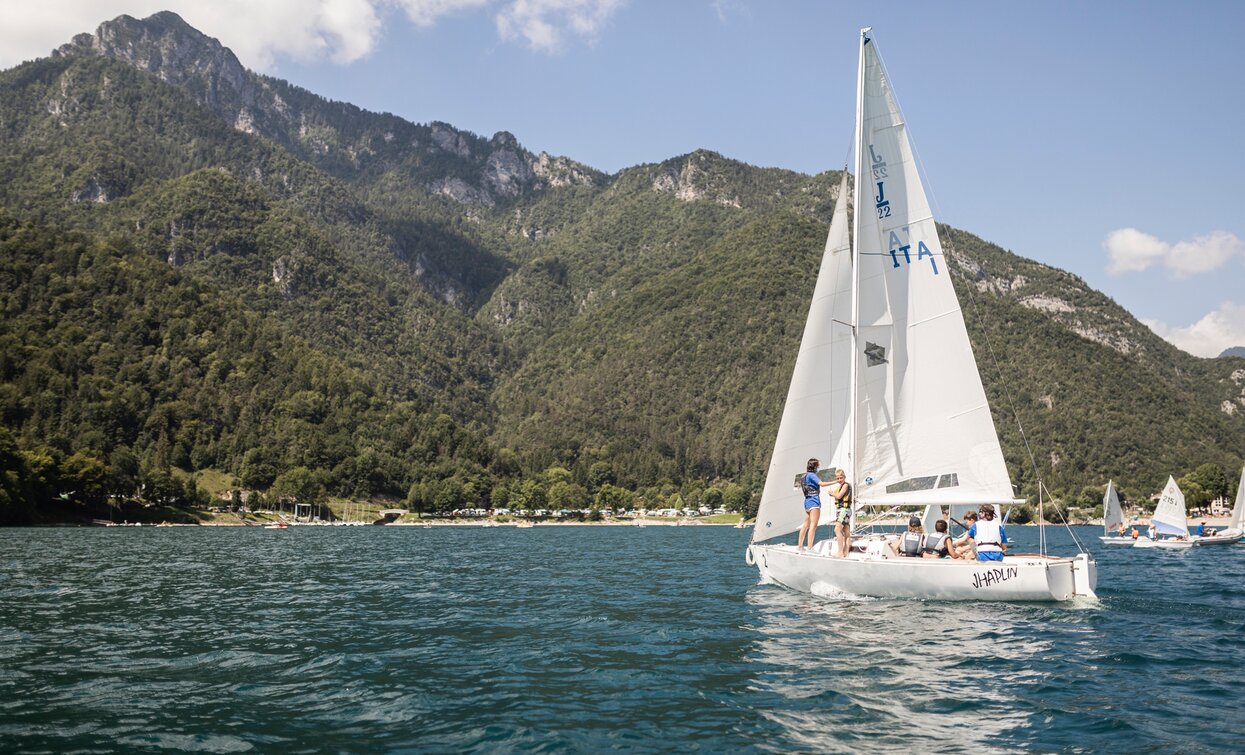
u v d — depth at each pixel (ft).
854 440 88.48
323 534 440.04
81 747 40.37
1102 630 70.28
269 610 90.27
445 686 53.06
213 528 558.97
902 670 56.49
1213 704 47.80
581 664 59.57
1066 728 43.34
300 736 42.42
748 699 49.49
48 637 71.26
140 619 82.79
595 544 302.86
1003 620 74.49
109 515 552.82
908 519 92.94
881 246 87.45
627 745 40.96
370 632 74.49
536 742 41.39
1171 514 270.05
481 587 117.39
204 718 45.60
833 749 40.27
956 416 84.99
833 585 88.33
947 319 85.20
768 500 96.07
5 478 459.32
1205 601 90.89
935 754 39.47
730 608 87.92
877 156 87.40
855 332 88.07
